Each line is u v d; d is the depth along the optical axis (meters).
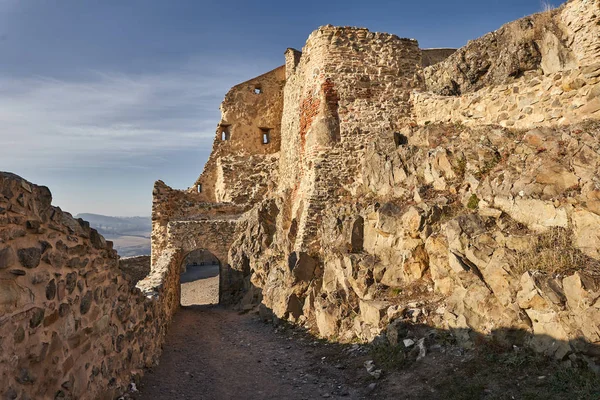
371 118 14.16
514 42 17.31
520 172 8.90
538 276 6.55
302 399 7.33
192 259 32.09
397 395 6.74
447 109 12.75
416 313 8.39
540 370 6.05
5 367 3.49
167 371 8.46
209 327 13.69
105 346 5.93
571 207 7.31
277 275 14.58
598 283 5.96
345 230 11.55
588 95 9.15
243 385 8.09
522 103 10.51
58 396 4.43
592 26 13.30
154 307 9.33
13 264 3.66
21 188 3.82
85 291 5.27
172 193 22.52
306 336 11.13
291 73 20.55
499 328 6.84
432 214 9.57
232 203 23.19
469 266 7.90
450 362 7.05
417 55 14.95
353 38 14.60
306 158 14.88
